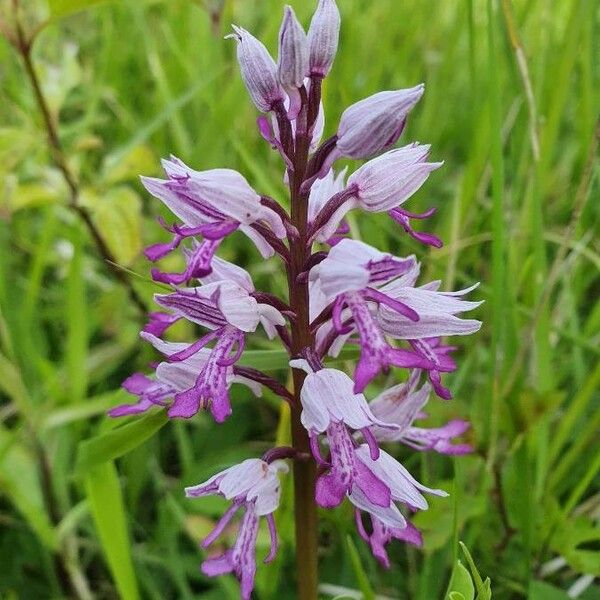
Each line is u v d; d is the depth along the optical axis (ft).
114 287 0.57
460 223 0.54
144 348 0.59
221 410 0.30
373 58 0.81
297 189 0.31
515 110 0.56
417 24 0.80
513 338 0.46
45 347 0.59
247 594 0.31
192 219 0.31
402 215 0.33
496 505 0.46
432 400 0.46
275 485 0.32
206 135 0.61
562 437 0.46
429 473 0.48
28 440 0.50
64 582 0.49
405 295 0.31
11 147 0.54
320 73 0.29
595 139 0.43
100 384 0.59
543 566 0.45
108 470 0.37
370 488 0.29
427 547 0.40
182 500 0.49
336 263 0.29
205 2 0.71
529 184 0.53
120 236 0.55
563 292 0.51
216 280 0.32
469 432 0.44
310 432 0.30
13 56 0.70
